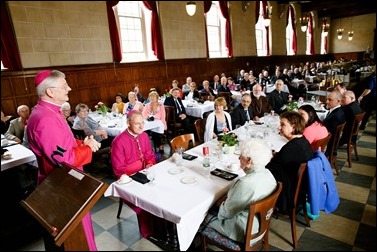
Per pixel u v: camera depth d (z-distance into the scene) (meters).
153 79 7.74
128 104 5.38
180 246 1.68
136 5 7.33
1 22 4.82
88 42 6.09
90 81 6.29
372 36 18.30
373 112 6.31
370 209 2.66
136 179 2.12
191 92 6.93
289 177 2.12
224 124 3.66
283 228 2.41
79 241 1.26
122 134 2.53
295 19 14.66
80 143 2.02
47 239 1.36
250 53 11.25
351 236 2.26
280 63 13.55
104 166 4.20
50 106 1.70
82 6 5.86
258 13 11.28
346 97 3.75
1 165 2.69
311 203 2.04
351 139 3.77
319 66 13.46
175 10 7.93
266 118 4.18
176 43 8.14
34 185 3.12
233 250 1.69
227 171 2.23
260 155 1.65
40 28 5.29
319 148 2.57
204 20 8.92
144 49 7.67
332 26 19.73
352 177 3.39
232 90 8.43
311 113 2.79
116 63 6.77
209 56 9.55
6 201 2.89
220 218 1.78
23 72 5.17
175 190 1.94
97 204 3.03
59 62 5.65
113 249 2.22
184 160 2.51
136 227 2.55
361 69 10.12
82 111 3.94
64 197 1.34
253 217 1.52
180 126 5.36
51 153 1.64
